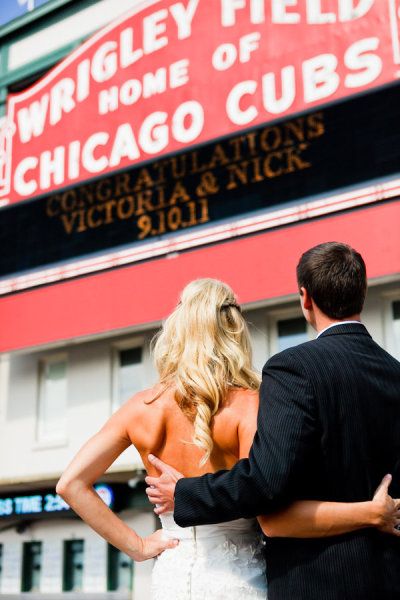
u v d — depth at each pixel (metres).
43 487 12.97
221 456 2.52
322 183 11.46
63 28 15.10
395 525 2.17
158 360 2.68
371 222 10.12
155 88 12.23
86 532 12.73
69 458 12.99
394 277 9.90
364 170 11.21
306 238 10.60
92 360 13.26
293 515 2.17
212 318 2.60
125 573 12.32
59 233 13.95
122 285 12.24
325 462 2.19
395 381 2.37
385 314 10.66
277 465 2.13
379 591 2.11
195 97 11.77
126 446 2.70
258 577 2.44
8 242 14.60
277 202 11.75
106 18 14.44
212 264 11.35
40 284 13.29
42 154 13.31
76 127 13.01
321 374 2.26
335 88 10.44
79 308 12.61
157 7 12.51
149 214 12.87
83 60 13.21
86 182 12.79
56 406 13.68
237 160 12.30
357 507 2.14
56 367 13.91
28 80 15.58
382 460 2.24
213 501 2.22
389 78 10.02
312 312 2.53
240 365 2.56
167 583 2.48
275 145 12.03
